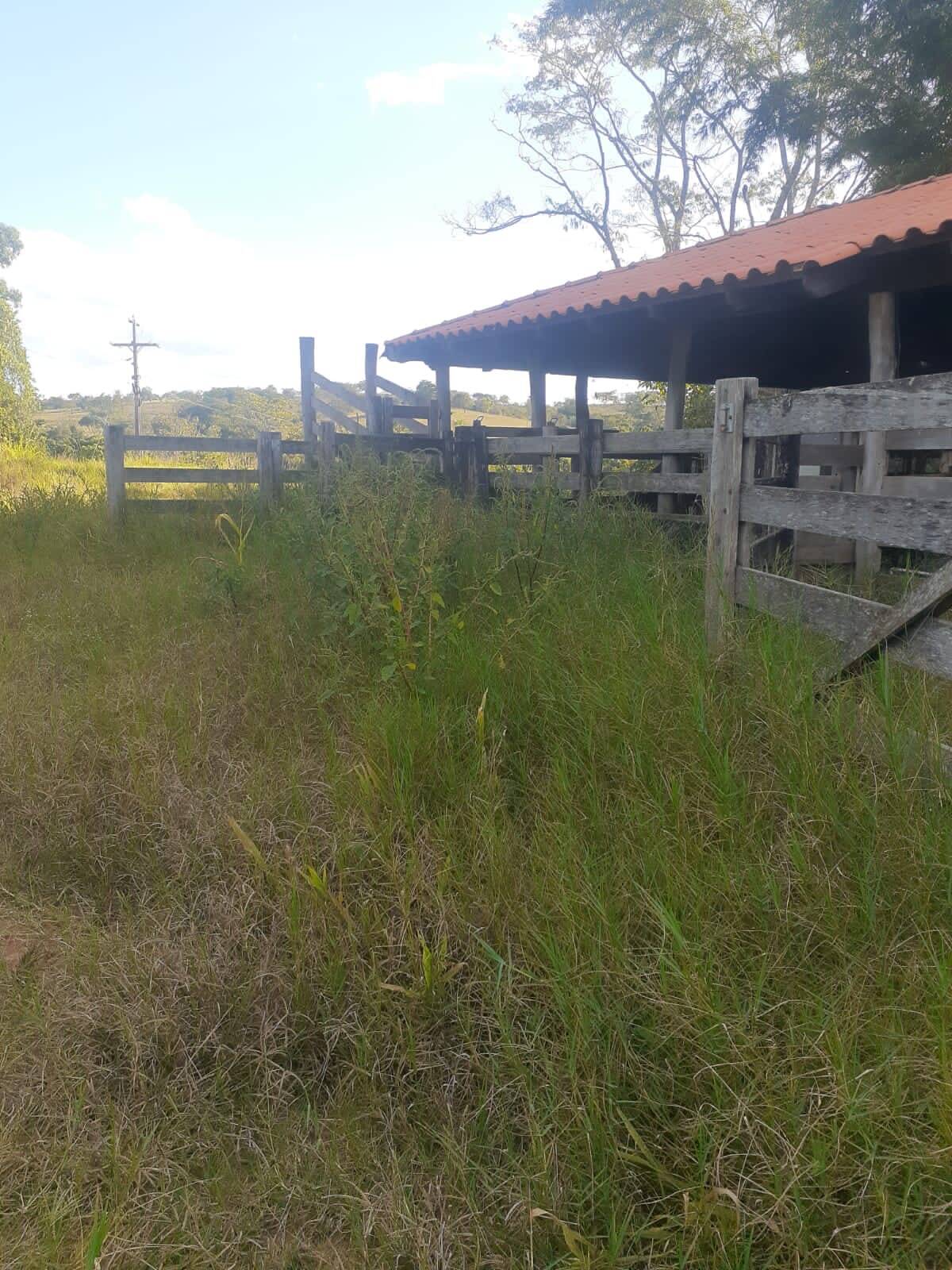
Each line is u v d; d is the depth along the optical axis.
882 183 21.58
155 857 3.38
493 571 5.16
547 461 7.89
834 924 2.57
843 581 6.03
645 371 13.27
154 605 6.33
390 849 3.09
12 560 8.44
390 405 11.38
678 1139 2.14
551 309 9.34
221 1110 2.45
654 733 3.49
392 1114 2.38
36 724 4.20
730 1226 1.88
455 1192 2.13
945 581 3.13
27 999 2.69
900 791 2.94
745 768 3.32
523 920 2.75
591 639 4.39
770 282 6.69
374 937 2.79
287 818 3.46
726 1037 2.22
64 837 3.51
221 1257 2.04
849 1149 1.99
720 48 26.39
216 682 4.80
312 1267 2.04
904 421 3.31
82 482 16.83
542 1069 2.37
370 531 4.93
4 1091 2.39
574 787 3.40
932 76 20.06
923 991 2.31
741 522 4.30
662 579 5.17
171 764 3.85
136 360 56.34
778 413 3.98
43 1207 2.10
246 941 2.85
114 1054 2.57
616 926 2.61
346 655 4.83
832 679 3.66
